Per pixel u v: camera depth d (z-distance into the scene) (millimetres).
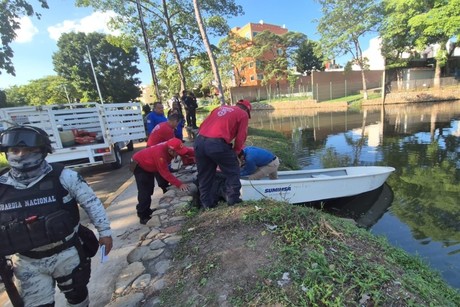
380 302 1949
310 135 13234
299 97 33062
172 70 16312
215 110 3537
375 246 2945
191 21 12828
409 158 8094
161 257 2945
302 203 4957
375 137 11375
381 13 23812
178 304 2213
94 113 8531
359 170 6004
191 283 2400
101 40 41812
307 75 42906
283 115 24812
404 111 19062
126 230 3736
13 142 1497
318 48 27797
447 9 18000
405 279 2305
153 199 4727
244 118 3434
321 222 3020
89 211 1806
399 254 3025
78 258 1805
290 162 8164
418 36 22297
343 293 2021
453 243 3904
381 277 2195
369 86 37969
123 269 2857
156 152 3580
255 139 9891
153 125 6715
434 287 2631
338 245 2652
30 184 1592
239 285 2232
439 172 6754
